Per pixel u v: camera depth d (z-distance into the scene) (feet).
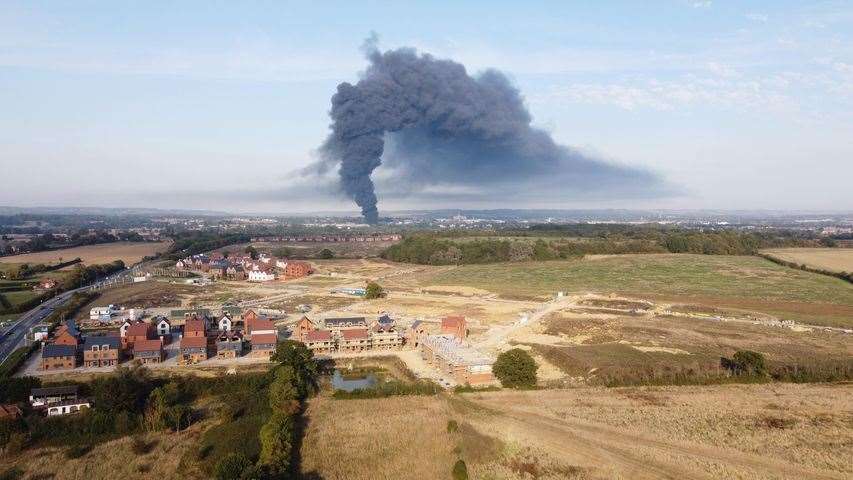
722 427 278.05
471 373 357.20
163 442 266.36
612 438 267.80
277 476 226.99
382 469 240.94
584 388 343.26
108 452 255.09
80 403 300.61
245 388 342.23
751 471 232.32
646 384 348.18
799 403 310.45
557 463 243.60
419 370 392.27
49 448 260.21
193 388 339.16
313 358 399.03
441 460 248.52
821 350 419.95
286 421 269.03
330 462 246.68
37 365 387.55
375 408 310.45
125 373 331.36
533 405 313.94
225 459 226.79
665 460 244.22
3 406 285.43
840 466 235.81
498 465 243.19
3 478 232.12
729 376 355.56
